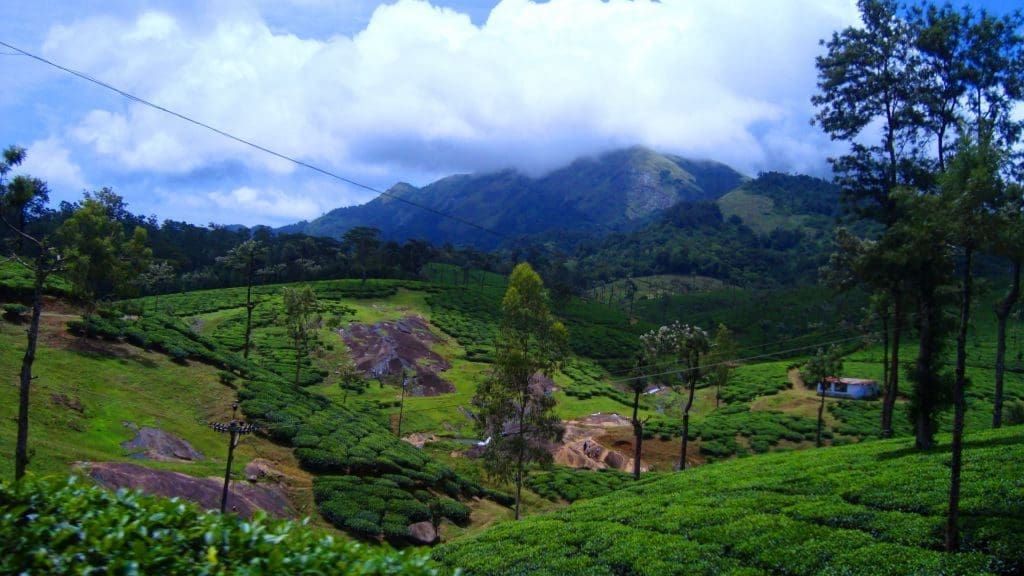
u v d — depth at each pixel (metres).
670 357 66.94
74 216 55.94
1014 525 19.50
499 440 43.94
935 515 21.97
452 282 168.50
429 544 39.59
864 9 37.53
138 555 8.55
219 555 9.18
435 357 99.81
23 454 26.12
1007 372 92.56
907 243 32.53
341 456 48.12
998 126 35.88
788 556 20.77
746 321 144.88
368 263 162.38
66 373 47.78
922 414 33.25
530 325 43.50
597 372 108.06
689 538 24.66
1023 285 41.09
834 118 39.75
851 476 28.52
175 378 54.69
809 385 97.00
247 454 45.94
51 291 63.84
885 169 37.94
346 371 81.88
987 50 34.62
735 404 90.88
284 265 150.88
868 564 18.98
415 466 52.62
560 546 26.91
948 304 36.41
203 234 187.75
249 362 71.81
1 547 8.83
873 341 58.50
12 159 26.06
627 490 38.22
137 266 61.66
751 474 34.25
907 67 37.00
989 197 19.81
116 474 33.81
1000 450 28.09
